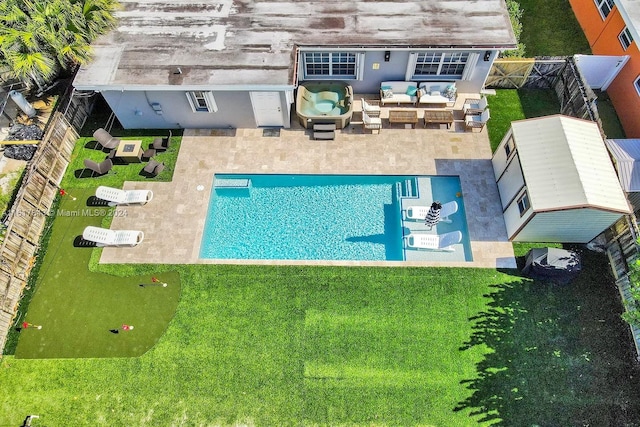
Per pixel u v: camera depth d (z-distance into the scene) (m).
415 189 19.62
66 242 18.42
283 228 18.86
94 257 18.05
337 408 15.21
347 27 19.91
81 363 16.14
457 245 18.34
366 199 19.50
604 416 14.95
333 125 20.58
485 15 20.19
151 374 15.91
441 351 16.08
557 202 15.66
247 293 17.22
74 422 15.20
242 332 16.55
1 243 16.77
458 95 22.27
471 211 18.88
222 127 21.34
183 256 18.00
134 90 18.86
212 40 19.70
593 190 15.70
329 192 19.69
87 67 19.05
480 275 17.42
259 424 15.05
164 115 20.66
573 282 17.23
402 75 21.50
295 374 15.80
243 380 15.74
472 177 19.69
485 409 15.12
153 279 17.42
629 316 14.69
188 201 19.25
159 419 15.20
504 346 16.14
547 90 22.36
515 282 17.27
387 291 17.16
